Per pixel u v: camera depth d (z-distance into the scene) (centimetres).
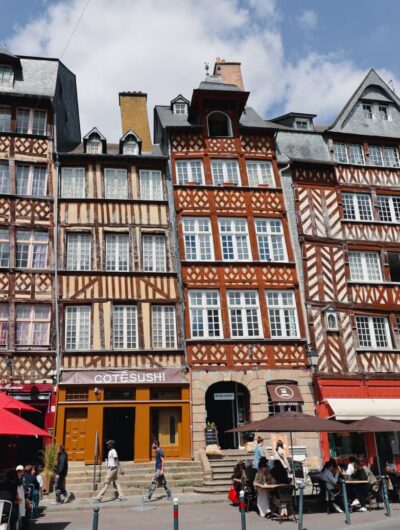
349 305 1897
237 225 1933
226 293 1819
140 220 1870
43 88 1994
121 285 1766
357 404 1738
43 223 1806
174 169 1969
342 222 2016
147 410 1644
